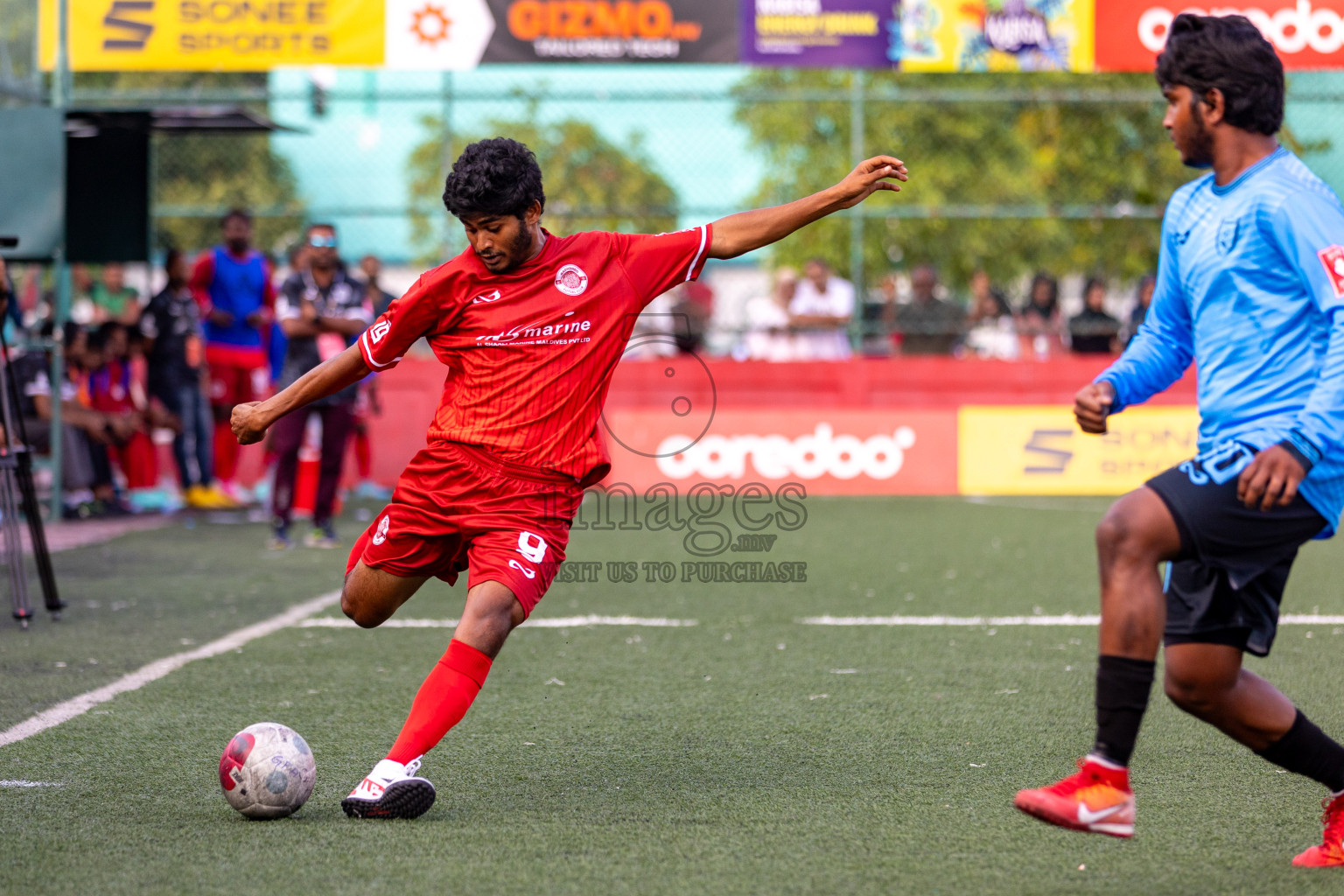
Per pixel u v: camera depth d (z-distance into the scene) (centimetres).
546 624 2044
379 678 1652
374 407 3966
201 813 1122
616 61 3497
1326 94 3897
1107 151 5384
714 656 1798
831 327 4019
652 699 1552
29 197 3167
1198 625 945
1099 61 3538
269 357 3881
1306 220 892
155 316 3669
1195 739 1364
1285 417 912
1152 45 3547
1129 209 3862
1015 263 5569
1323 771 980
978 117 5588
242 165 6850
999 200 5538
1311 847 1035
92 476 3531
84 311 4891
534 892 936
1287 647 1847
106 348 3606
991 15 3512
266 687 1602
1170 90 954
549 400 1139
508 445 1134
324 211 3834
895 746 1345
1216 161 945
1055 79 5425
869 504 3769
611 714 1480
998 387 4050
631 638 1930
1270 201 909
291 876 967
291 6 3472
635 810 1134
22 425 2017
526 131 5894
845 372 4056
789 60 3516
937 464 3997
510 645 1877
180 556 2798
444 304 1138
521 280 1137
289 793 1098
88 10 3478
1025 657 1791
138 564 2680
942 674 1689
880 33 3512
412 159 5928
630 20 3488
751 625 2036
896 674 1689
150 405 3712
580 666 1738
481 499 1144
